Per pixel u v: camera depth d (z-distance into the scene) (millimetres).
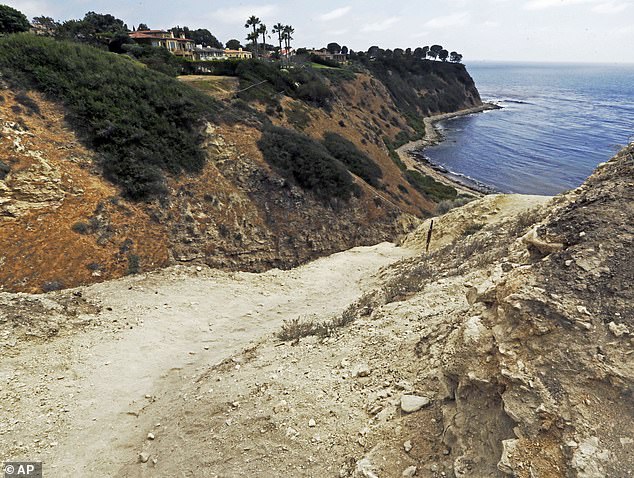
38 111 21625
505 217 18547
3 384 8117
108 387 8766
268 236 26688
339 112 57375
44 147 20078
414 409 5180
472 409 4254
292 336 9766
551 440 3416
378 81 88625
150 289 14961
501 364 4004
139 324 11961
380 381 6328
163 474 5863
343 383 6633
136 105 25625
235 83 46469
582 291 4105
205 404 7246
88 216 19156
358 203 32500
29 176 18172
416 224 34969
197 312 13492
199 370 9484
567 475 3150
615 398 3414
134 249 19578
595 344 3691
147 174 22391
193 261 21906
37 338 10070
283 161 30000
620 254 4320
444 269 12102
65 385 8555
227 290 15766
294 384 6926
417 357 6422
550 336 3918
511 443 3516
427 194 48594
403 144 74938
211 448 5992
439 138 81875
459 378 4598
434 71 121125
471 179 56375
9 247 16328
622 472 3027
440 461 4297
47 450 6750
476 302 5246
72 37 52938
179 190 23797
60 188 19062
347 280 18391
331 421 5789
